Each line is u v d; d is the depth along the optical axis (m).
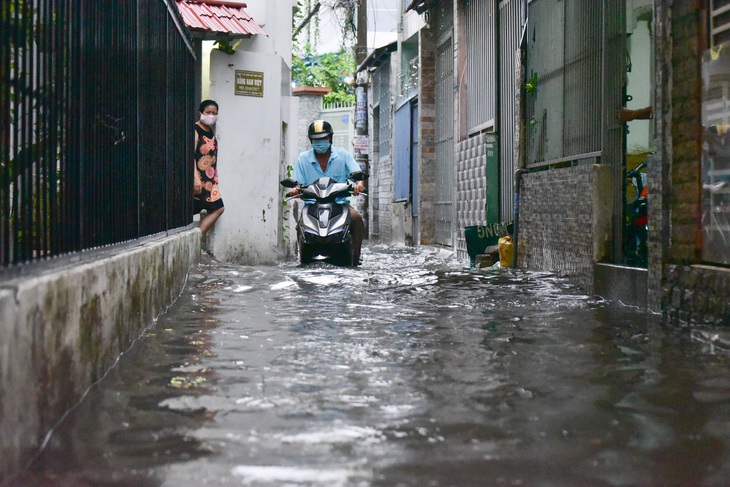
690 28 5.43
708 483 2.34
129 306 4.29
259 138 11.70
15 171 2.75
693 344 4.55
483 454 2.58
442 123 15.81
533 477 2.37
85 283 3.23
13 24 2.76
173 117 7.27
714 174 5.19
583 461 2.52
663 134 5.73
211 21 11.10
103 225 4.02
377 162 23.59
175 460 2.49
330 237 10.37
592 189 7.27
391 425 2.90
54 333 2.77
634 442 2.72
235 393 3.37
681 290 5.48
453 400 3.28
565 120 8.62
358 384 3.55
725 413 3.10
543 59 9.32
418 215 16.72
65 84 3.37
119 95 4.51
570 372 3.82
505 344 4.57
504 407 3.18
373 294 7.04
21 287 2.42
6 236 2.57
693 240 5.44
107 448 2.60
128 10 4.84
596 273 7.05
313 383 3.57
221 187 11.42
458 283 7.91
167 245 5.92
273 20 13.41
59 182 3.24
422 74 16.45
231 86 11.50
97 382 3.47
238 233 11.53
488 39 12.40
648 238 5.99
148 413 3.03
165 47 6.72
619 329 5.11
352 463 2.47
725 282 4.93
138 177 5.16
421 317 5.64
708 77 5.24
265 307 6.14
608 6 7.42
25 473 2.36
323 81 31.55
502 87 11.80
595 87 7.78
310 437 2.74
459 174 13.72
